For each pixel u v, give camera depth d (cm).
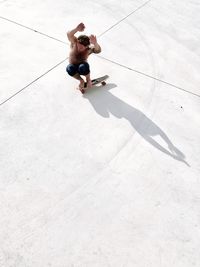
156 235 357
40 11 734
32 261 330
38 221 363
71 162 428
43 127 473
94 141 457
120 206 382
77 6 760
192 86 562
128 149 448
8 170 415
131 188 401
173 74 585
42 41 643
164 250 345
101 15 733
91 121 486
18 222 361
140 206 383
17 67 579
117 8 762
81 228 359
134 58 616
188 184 410
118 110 507
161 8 775
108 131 473
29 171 415
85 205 381
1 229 354
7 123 475
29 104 508
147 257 339
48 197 387
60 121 484
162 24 718
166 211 379
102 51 625
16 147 443
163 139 465
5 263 327
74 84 549
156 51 637
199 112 513
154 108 515
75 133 467
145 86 555
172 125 488
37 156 433
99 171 418
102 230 359
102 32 677
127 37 669
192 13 766
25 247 341
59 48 628
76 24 696
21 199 383
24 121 480
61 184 402
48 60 598
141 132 474
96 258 336
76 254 338
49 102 514
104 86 550
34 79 555
